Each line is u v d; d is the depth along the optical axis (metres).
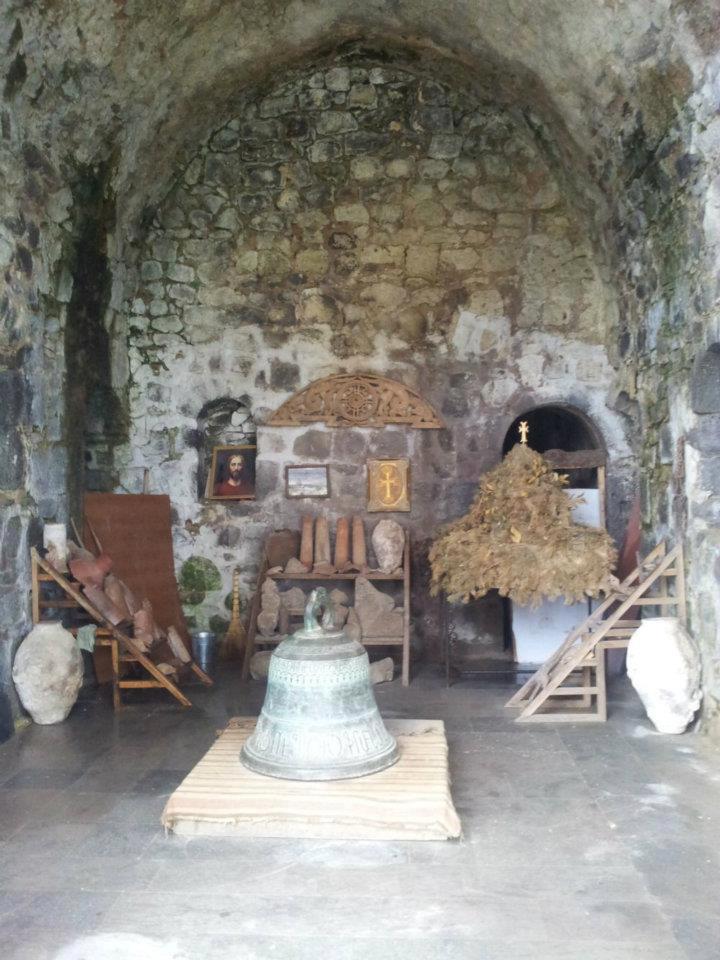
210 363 6.37
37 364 4.91
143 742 4.23
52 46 4.39
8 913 2.53
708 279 4.19
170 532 6.12
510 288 6.27
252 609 5.86
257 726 3.58
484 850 2.95
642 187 5.00
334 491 6.30
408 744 3.73
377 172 6.34
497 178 6.29
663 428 4.96
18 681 4.46
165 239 6.35
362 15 5.76
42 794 3.52
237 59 5.77
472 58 5.77
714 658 4.19
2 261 4.46
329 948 2.33
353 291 6.35
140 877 2.76
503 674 5.66
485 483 5.12
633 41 4.34
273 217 6.38
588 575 4.58
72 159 5.08
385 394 6.29
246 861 2.87
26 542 4.71
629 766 3.81
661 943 2.35
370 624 5.68
